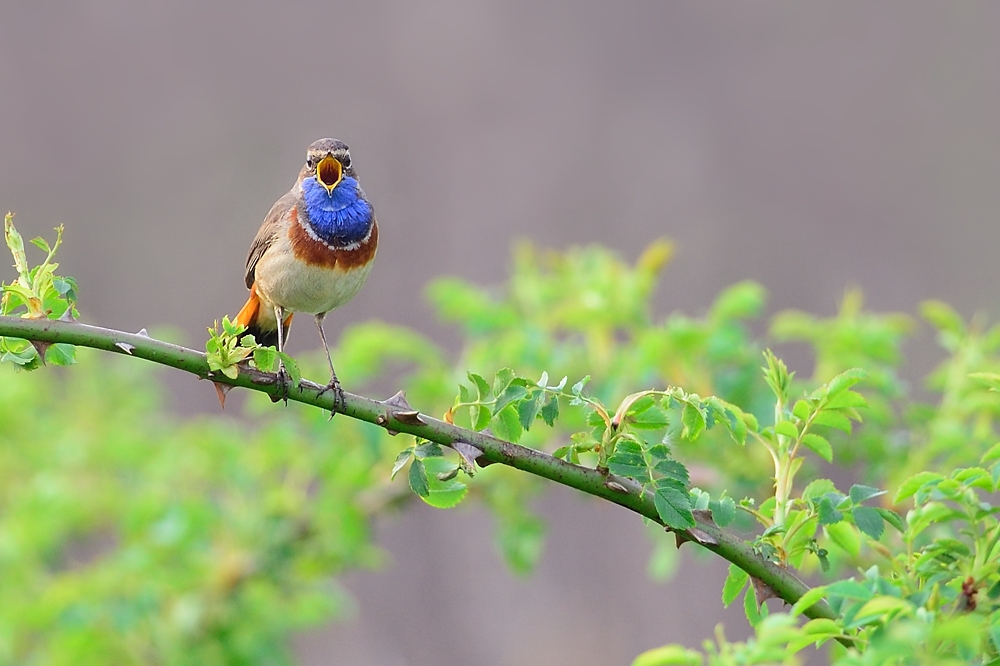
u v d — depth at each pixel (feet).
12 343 20.79
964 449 27.81
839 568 26.25
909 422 31.01
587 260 36.37
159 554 33.22
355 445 34.14
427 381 33.55
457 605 61.77
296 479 34.91
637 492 19.15
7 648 32.48
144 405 40.57
